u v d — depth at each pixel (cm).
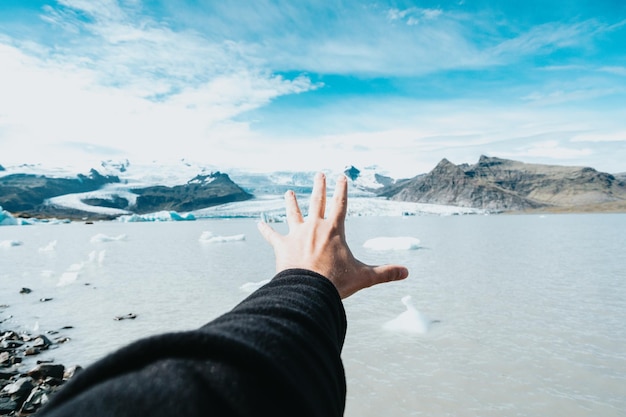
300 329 69
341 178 129
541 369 686
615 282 1445
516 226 6081
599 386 625
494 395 597
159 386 40
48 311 1086
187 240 4044
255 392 47
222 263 2067
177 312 1064
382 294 1246
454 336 852
